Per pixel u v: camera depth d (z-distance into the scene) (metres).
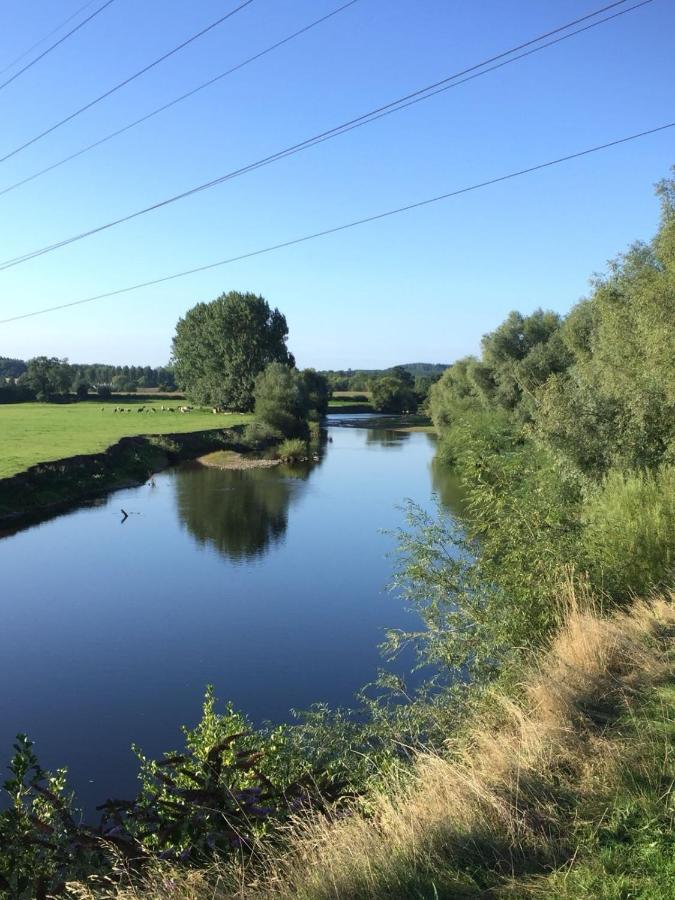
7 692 13.45
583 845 3.45
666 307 18.84
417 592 9.30
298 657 14.96
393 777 4.96
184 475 46.56
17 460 38.56
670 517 10.64
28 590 20.25
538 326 49.66
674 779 3.87
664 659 6.17
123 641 16.12
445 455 48.34
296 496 36.81
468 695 7.35
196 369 105.44
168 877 3.56
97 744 11.40
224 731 6.45
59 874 3.67
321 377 117.25
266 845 3.80
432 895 3.18
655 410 16.42
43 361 137.50
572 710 5.25
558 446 16.30
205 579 21.31
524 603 8.49
